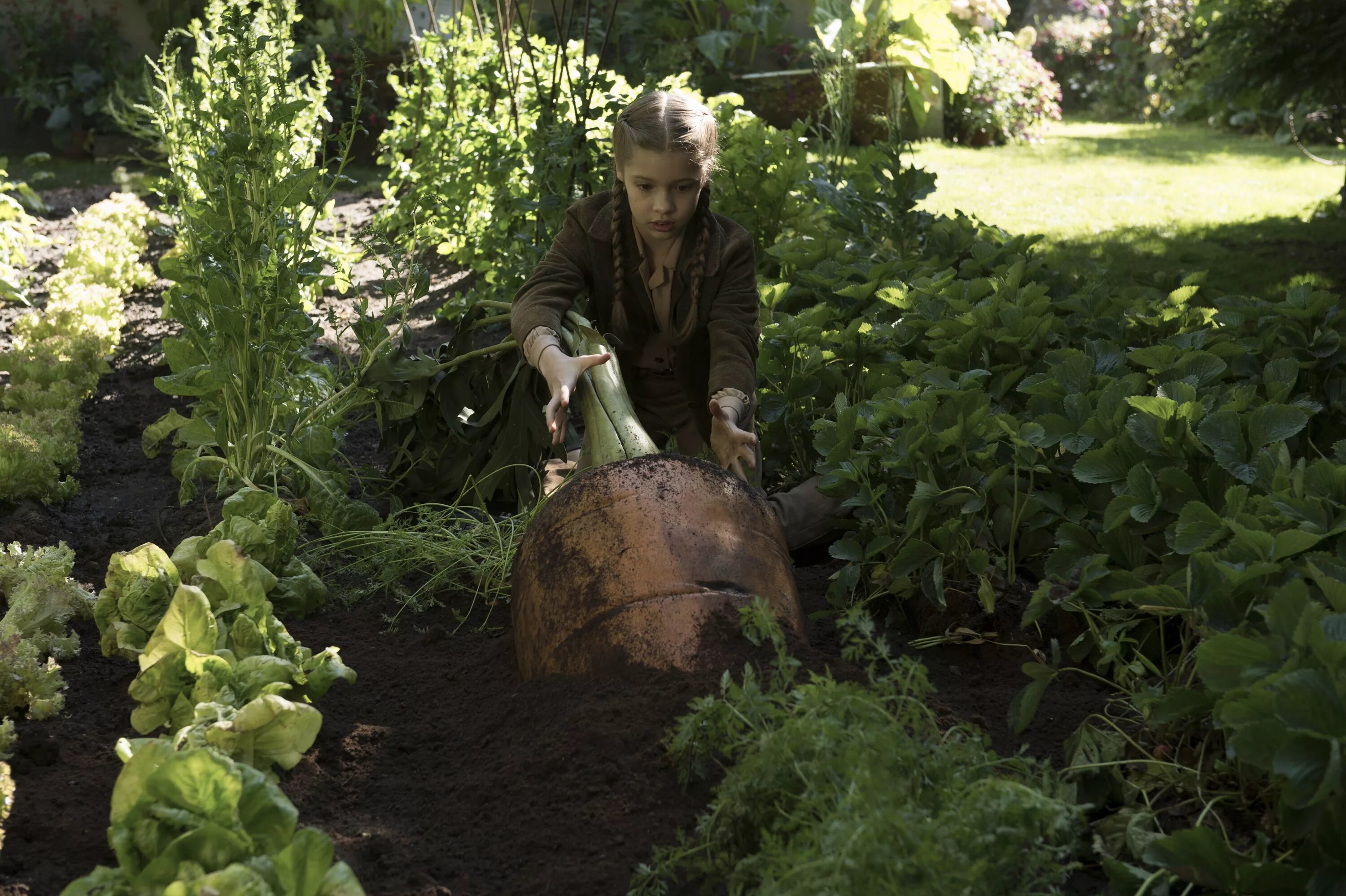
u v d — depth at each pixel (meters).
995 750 2.23
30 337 5.26
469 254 6.38
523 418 3.34
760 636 2.21
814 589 2.97
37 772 2.15
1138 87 18.28
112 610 2.49
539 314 2.95
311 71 10.99
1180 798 2.04
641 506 2.34
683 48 11.62
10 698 2.31
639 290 3.07
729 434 2.74
